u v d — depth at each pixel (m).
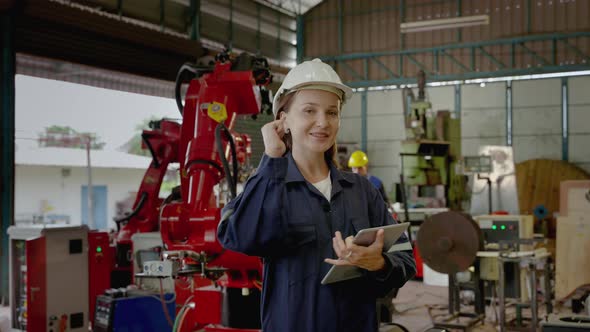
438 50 15.68
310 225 1.57
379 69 16.33
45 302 4.98
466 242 5.43
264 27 15.31
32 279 4.91
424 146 11.05
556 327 3.55
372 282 1.56
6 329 5.23
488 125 15.19
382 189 7.05
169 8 11.95
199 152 3.72
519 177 14.12
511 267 6.21
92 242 5.57
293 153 1.66
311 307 1.54
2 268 7.70
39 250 4.97
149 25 11.52
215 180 3.74
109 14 10.59
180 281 4.68
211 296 3.67
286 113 1.67
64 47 8.85
